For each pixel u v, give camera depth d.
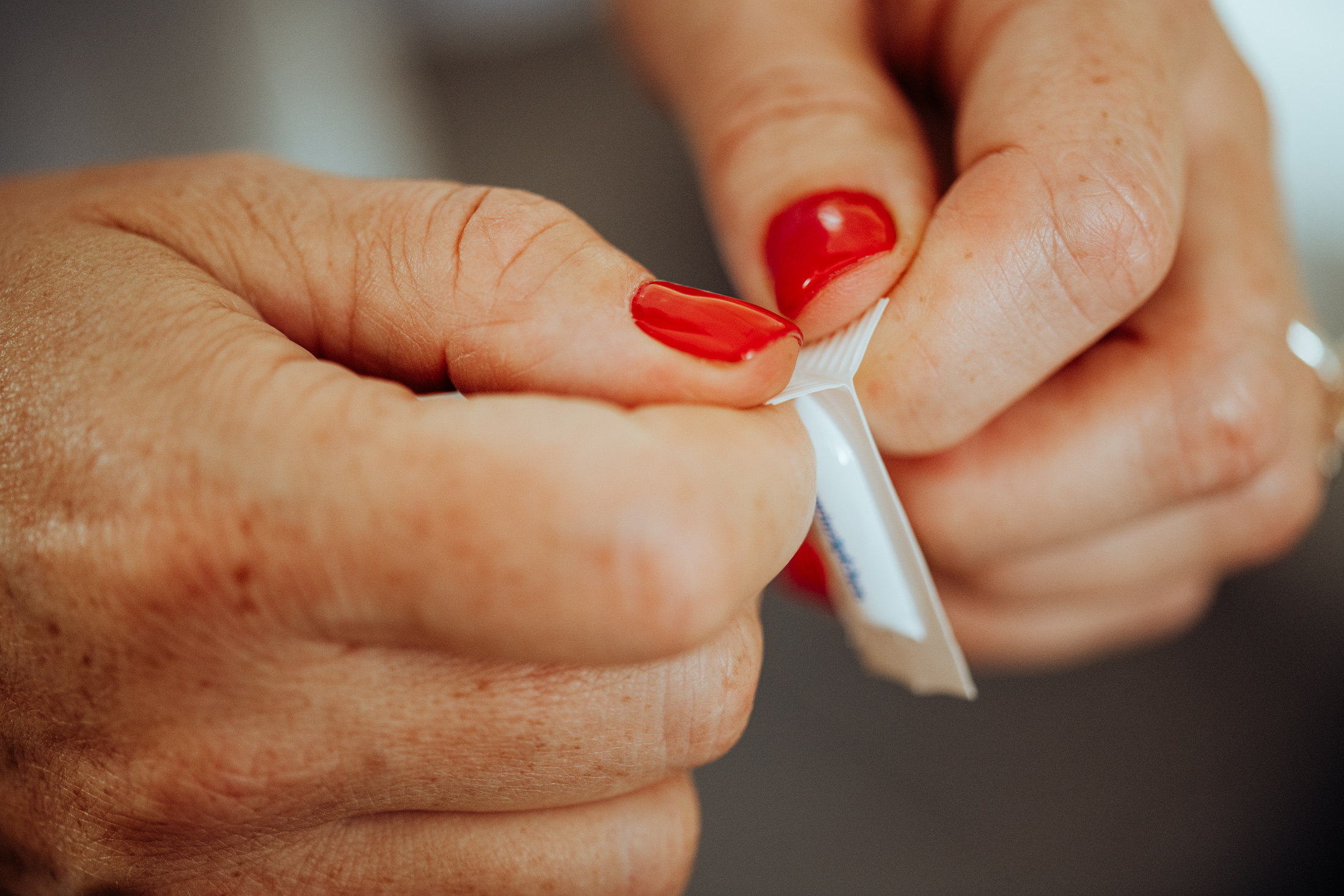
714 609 0.18
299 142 0.38
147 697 0.19
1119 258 0.21
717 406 0.19
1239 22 0.44
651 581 0.18
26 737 0.20
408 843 0.21
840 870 0.28
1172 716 0.30
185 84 0.38
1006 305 0.21
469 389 0.20
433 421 0.18
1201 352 0.23
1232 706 0.30
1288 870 0.27
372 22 0.48
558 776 0.20
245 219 0.21
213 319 0.19
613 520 0.18
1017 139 0.21
